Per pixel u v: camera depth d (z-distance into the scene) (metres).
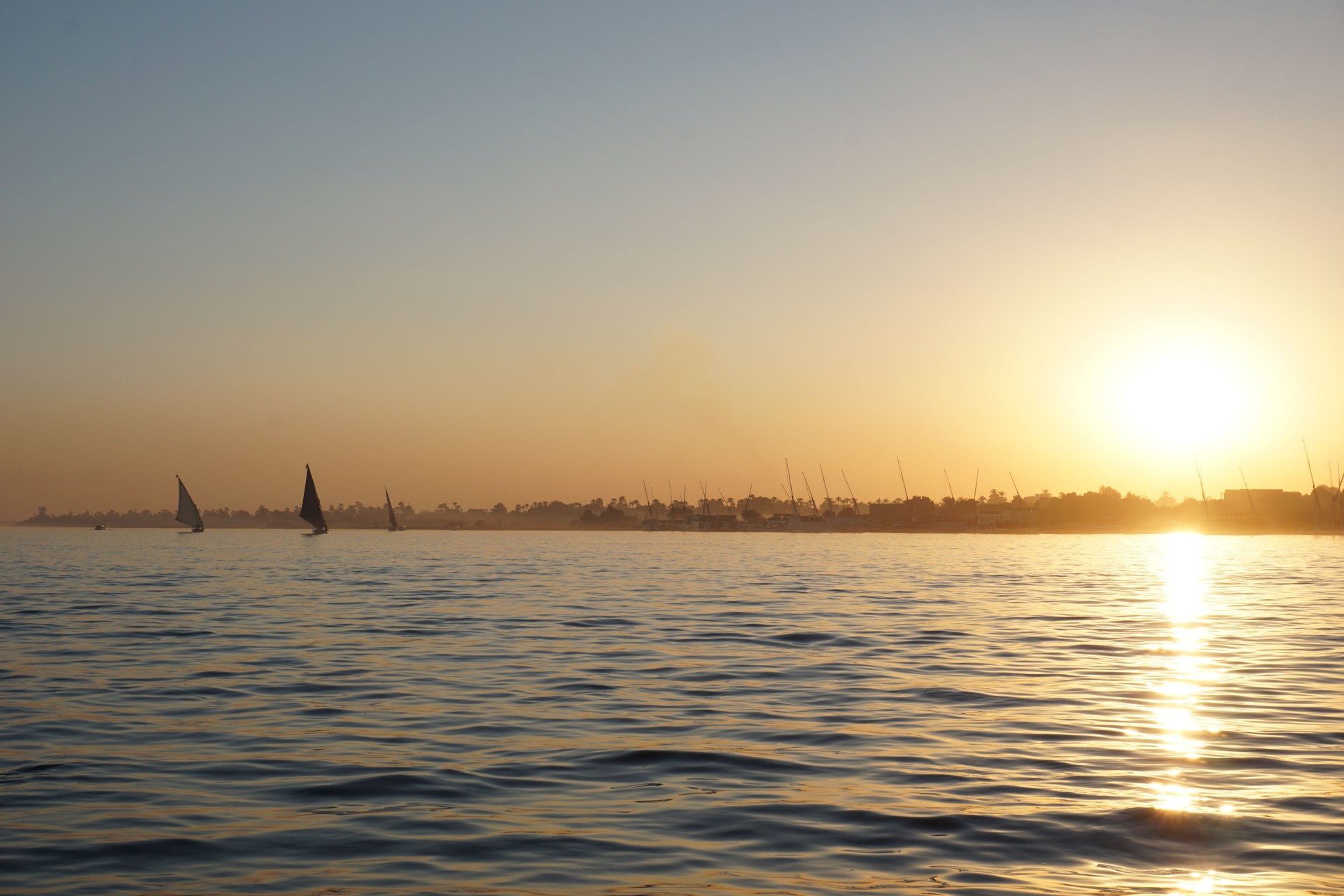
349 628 39.59
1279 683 26.78
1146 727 21.16
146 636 36.47
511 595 57.94
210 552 140.62
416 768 17.55
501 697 24.50
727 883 12.02
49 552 141.62
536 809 15.10
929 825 14.31
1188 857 12.97
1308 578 84.69
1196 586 71.50
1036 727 21.16
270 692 25.00
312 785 16.42
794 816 14.77
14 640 35.12
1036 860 12.86
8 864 12.62
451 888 11.88
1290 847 13.30
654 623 42.00
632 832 13.98
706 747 19.27
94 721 21.44
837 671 28.78
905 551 165.75
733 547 186.00
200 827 14.12
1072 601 55.84
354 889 11.84
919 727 21.16
